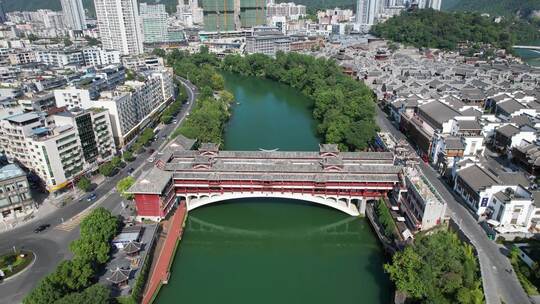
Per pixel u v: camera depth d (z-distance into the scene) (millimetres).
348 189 141250
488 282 98750
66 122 160875
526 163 156000
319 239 140500
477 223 124000
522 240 113688
